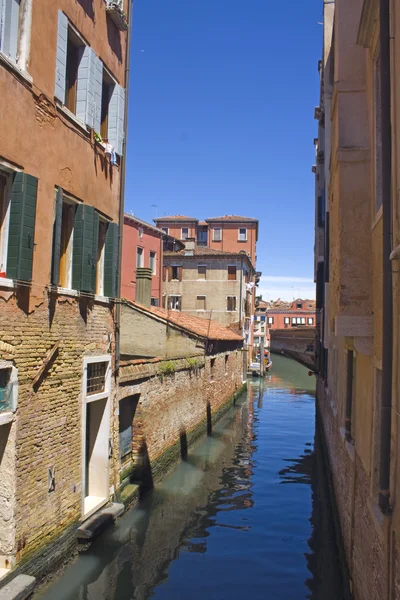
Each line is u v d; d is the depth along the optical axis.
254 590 7.59
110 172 9.73
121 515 9.62
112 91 9.93
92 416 9.52
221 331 26.20
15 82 6.52
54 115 7.50
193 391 16.94
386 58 4.92
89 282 8.52
